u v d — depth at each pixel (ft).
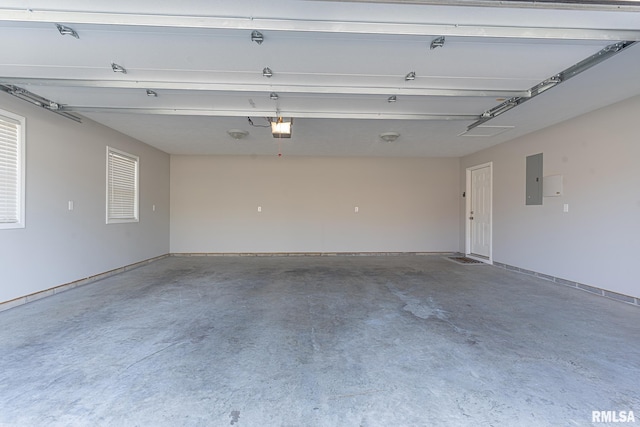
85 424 5.26
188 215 24.81
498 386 6.40
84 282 15.19
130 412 5.57
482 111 13.67
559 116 14.53
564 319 10.33
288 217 25.26
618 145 12.70
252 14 7.00
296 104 12.82
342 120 15.26
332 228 25.44
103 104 12.91
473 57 8.96
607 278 13.12
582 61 9.15
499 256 20.35
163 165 23.43
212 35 7.82
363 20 7.22
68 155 14.15
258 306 11.69
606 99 12.41
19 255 11.80
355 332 9.19
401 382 6.56
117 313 10.82
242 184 25.04
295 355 7.75
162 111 13.50
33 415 5.47
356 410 5.65
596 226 13.64
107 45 8.32
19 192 11.83
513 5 6.37
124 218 18.56
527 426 5.23
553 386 6.40
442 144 20.62
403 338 8.76
